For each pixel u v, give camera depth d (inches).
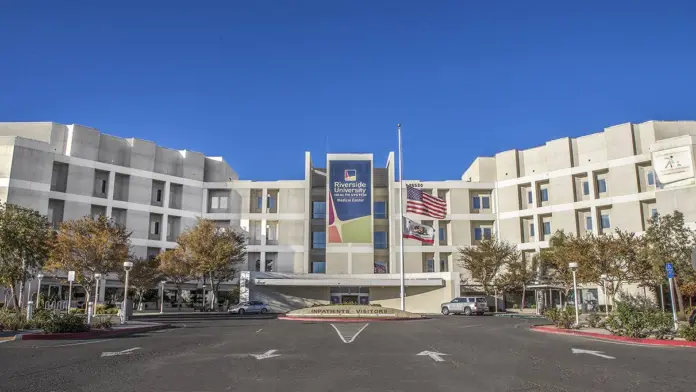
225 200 2652.6
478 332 970.7
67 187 2246.6
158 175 2516.0
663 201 1937.7
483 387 397.1
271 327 1116.5
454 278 2309.3
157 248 2486.5
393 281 2367.1
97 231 1739.7
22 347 660.7
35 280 2023.9
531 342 762.2
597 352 626.5
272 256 2566.4
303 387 394.9
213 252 2046.0
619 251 1664.6
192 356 575.2
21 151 2092.8
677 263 1514.5
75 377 433.7
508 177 2536.9
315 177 2721.5
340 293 2436.0
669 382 420.8
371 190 2506.2
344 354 600.1
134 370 472.4
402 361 541.0
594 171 2262.6
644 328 797.2
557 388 394.0
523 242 2449.6
